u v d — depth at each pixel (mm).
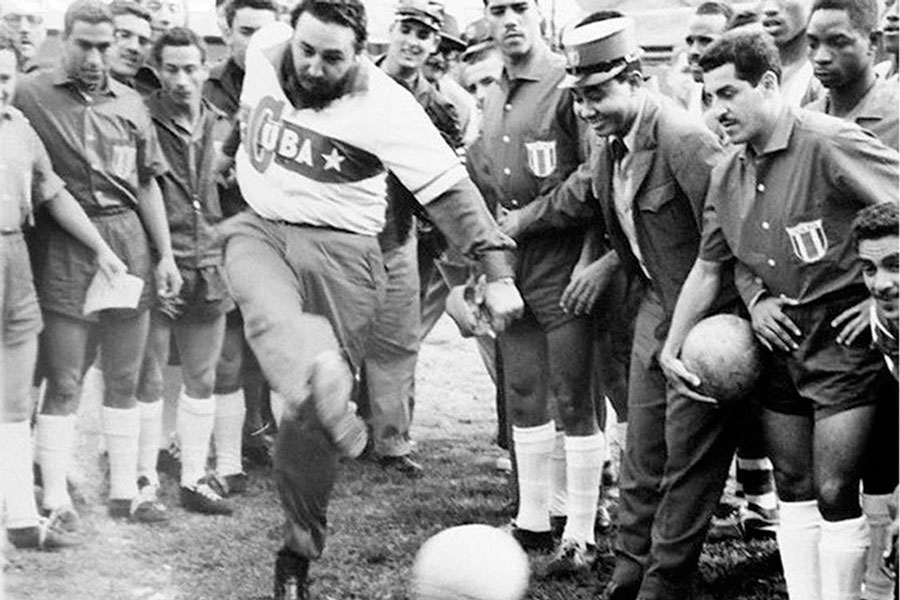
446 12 7109
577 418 6047
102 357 6434
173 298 6504
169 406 7004
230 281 5852
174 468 6938
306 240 5824
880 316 4777
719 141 5434
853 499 5059
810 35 5562
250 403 7051
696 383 5141
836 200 4965
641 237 5473
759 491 6402
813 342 5031
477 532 5340
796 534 5195
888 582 5395
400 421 7180
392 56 6508
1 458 6215
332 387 5738
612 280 5910
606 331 6125
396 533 6406
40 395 6625
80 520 6367
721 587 5906
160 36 6480
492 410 8180
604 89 5359
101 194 6289
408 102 5754
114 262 6320
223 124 6523
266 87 5797
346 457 6391
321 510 5867
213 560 6172
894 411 5105
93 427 6660
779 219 5012
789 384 5141
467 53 7812
